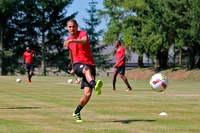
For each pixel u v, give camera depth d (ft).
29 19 498.69
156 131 52.90
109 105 93.09
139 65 527.81
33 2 490.49
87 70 62.34
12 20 509.76
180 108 87.25
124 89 175.11
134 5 426.92
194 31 365.20
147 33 415.23
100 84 57.06
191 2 367.86
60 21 504.84
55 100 106.42
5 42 527.40
